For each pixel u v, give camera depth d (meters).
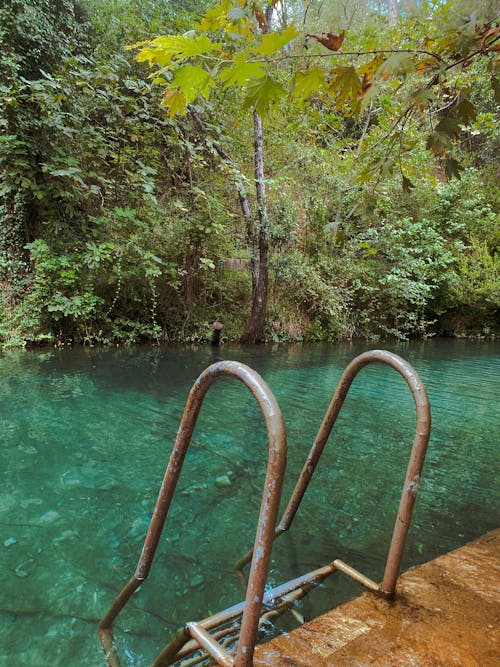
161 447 2.85
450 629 1.17
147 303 7.25
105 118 6.71
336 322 9.05
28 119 5.90
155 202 6.46
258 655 1.06
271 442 0.88
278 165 8.90
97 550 1.76
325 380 5.07
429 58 1.21
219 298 8.15
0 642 1.27
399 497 2.33
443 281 10.64
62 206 6.39
